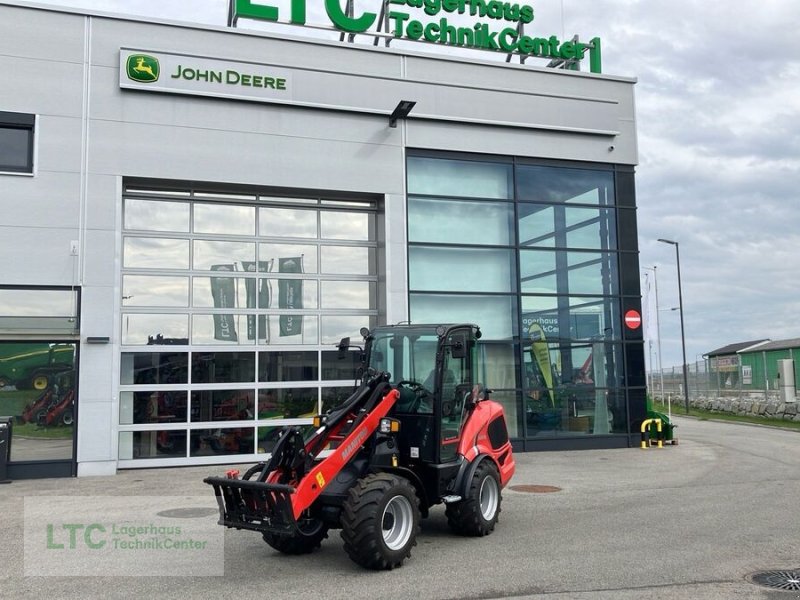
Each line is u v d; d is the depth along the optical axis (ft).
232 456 50.34
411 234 55.88
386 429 26.00
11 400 45.03
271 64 52.24
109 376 46.73
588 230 61.11
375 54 55.31
